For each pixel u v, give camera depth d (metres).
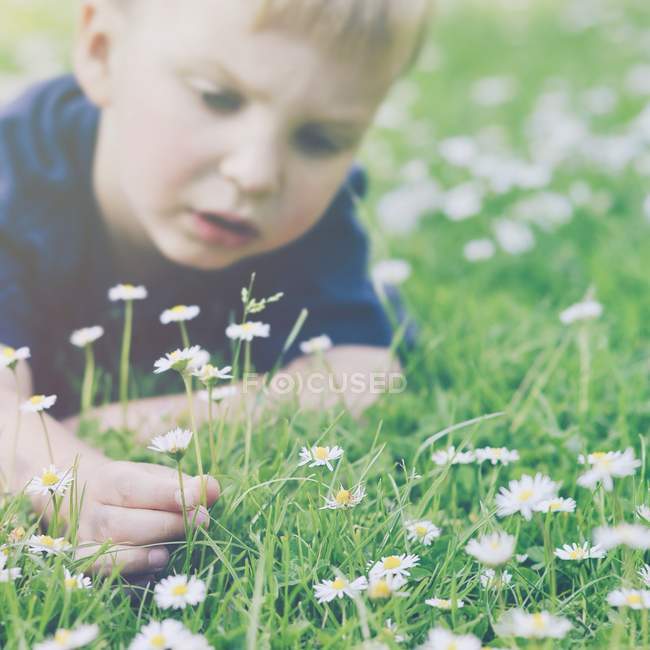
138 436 0.73
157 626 0.55
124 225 0.80
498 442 0.72
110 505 0.62
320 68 0.72
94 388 0.79
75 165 0.80
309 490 0.65
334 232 0.86
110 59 0.77
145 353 0.84
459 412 0.75
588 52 2.01
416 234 1.15
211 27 0.72
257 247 0.76
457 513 0.66
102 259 0.81
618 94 1.66
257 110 0.72
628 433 0.73
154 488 0.61
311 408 0.74
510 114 1.62
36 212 0.79
